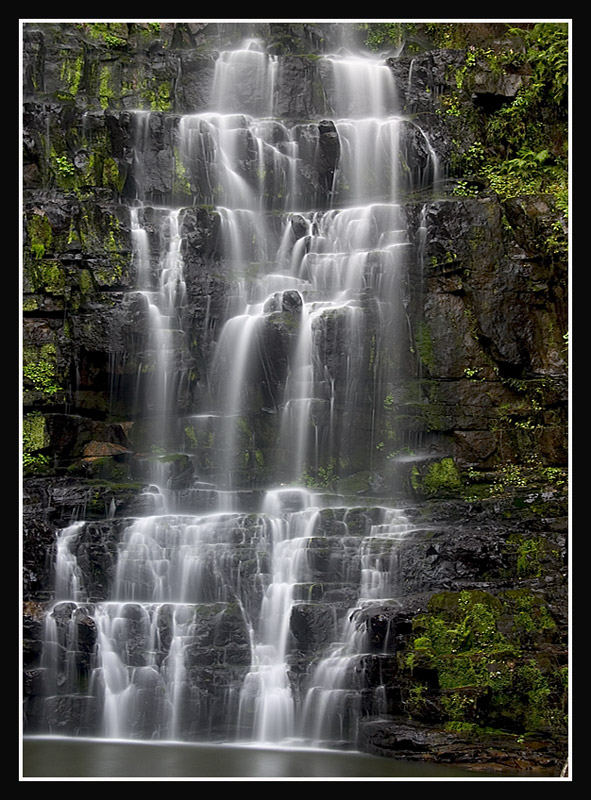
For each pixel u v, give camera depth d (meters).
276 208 22.70
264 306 20.56
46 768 13.73
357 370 20.16
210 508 19.00
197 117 22.61
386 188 22.78
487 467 20.03
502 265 20.78
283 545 17.45
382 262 20.72
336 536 17.67
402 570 16.98
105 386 20.27
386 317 20.58
